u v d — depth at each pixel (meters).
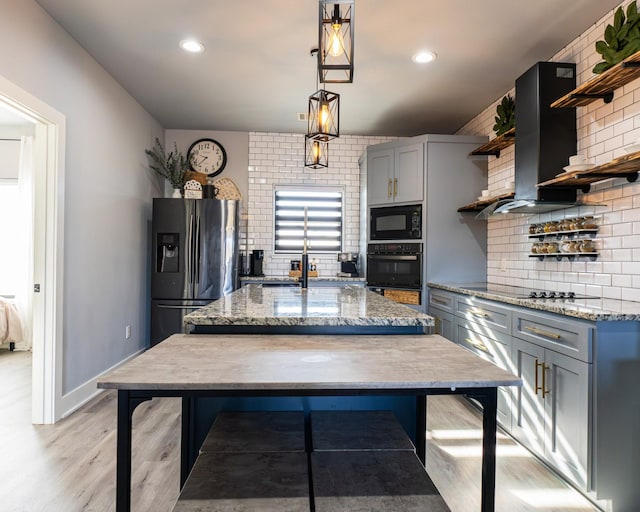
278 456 1.18
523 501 1.87
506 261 3.70
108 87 3.43
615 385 1.81
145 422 2.68
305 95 3.88
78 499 1.84
